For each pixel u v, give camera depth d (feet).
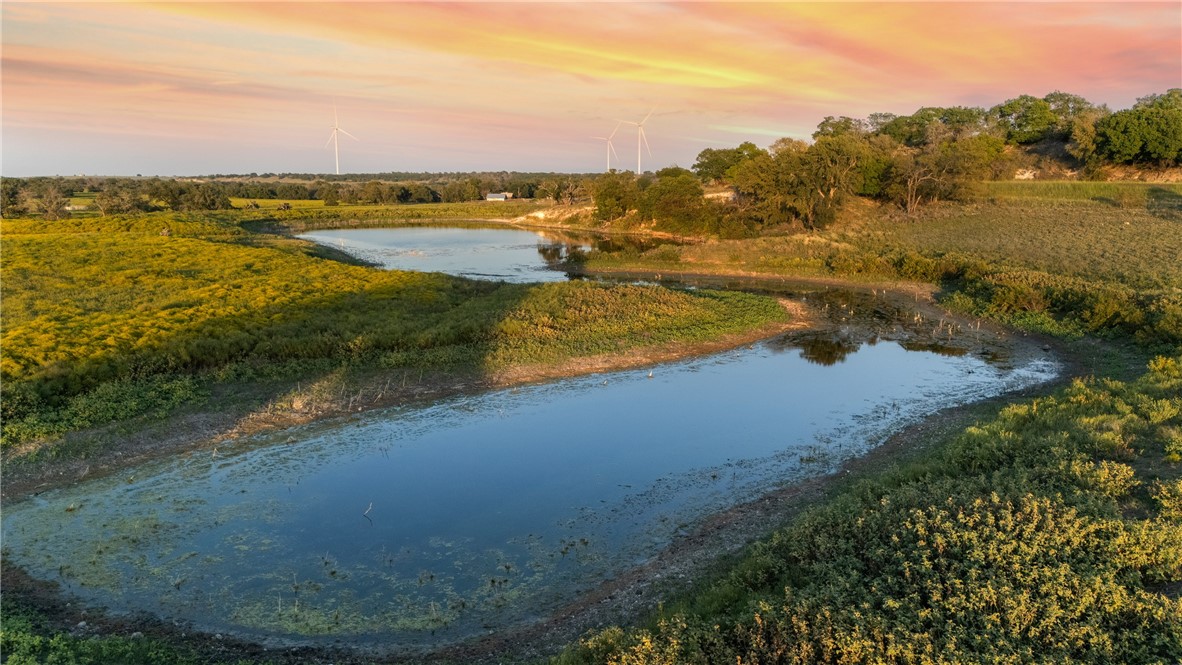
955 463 54.60
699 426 77.92
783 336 122.01
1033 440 55.77
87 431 69.62
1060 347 112.16
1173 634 29.55
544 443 72.64
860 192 295.69
